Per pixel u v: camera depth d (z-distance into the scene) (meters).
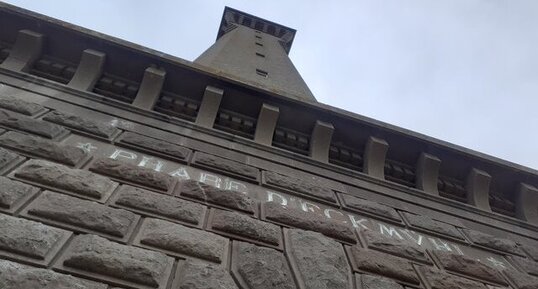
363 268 6.28
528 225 10.40
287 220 6.90
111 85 9.93
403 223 8.61
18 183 5.48
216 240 5.68
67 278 4.27
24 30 9.85
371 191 9.58
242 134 10.15
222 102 10.41
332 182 9.40
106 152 7.46
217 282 4.87
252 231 6.16
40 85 9.05
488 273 7.45
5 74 9.01
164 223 5.71
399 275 6.39
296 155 9.80
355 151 10.83
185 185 6.94
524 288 7.44
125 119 8.93
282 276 5.36
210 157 8.43
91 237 4.94
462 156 11.02
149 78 9.98
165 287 4.66
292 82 19.30
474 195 10.69
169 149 8.19
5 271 4.09
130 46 10.21
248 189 7.88
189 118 10.00
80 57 10.12
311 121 10.67
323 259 5.95
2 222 4.69
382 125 10.84
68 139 7.45
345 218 8.04
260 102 10.50
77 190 5.83
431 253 7.63
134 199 6.04
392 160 10.93
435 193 10.39
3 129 6.95
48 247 4.60
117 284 4.49
